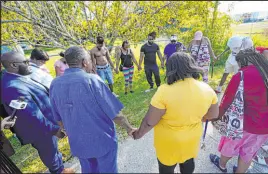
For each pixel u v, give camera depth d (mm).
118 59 1914
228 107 1298
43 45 2201
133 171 1573
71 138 1192
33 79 1361
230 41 1605
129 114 1787
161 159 1272
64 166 1702
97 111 1094
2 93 1222
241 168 1546
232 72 1688
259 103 1228
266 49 1407
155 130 1175
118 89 1956
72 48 1051
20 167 1757
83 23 2320
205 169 1625
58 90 1041
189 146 1142
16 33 2041
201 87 964
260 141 1420
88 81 1017
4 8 2002
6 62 1232
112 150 1281
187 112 968
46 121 1378
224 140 1524
